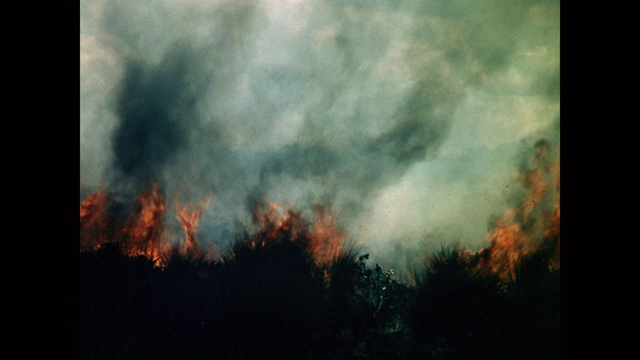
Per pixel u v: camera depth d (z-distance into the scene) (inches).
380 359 176.4
